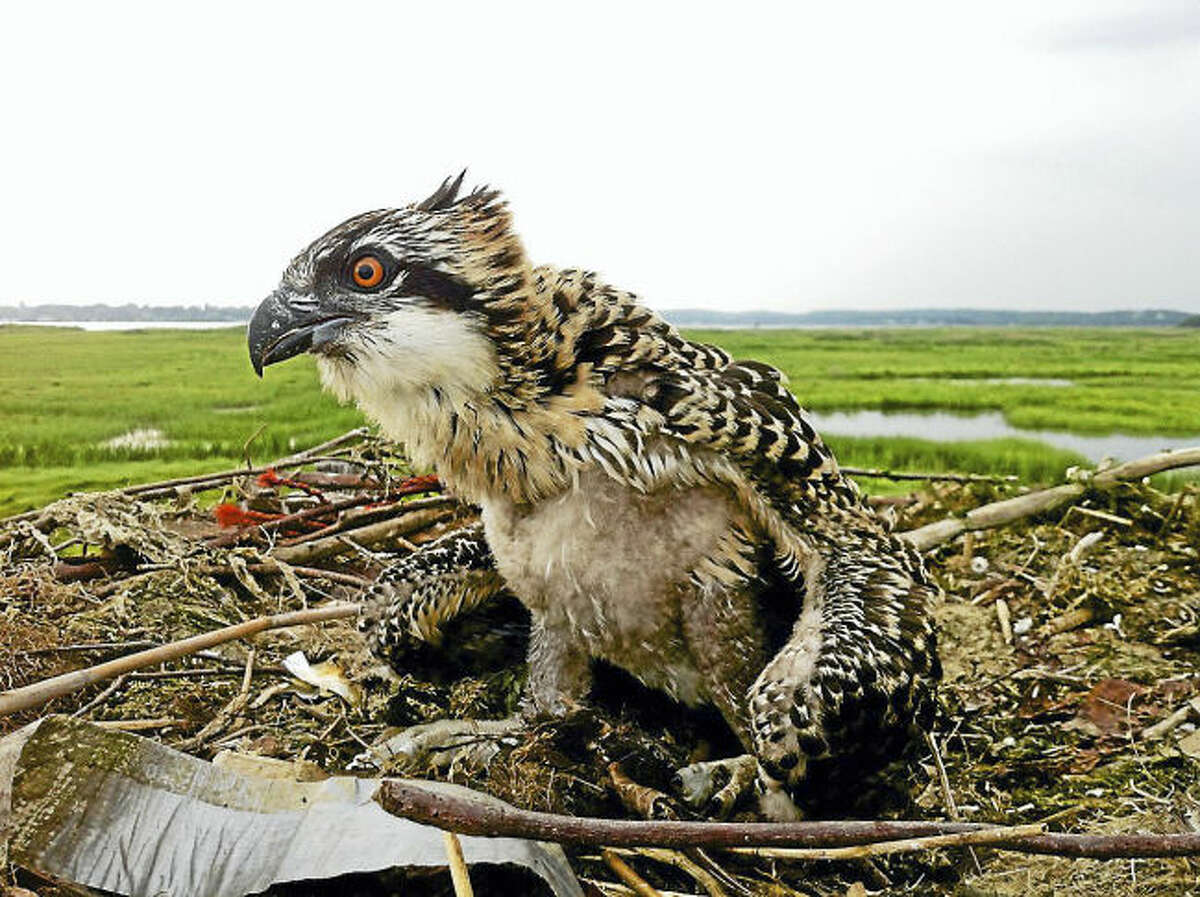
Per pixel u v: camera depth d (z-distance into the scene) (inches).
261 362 14.5
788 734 13.2
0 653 17.2
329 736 16.8
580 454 14.0
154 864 11.6
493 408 14.0
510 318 13.8
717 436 13.9
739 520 14.5
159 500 24.6
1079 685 20.1
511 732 15.1
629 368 14.1
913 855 14.3
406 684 17.6
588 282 14.6
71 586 20.0
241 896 11.5
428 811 10.1
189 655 16.8
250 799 12.3
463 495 15.1
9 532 21.2
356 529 23.5
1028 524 26.6
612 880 13.3
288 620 16.3
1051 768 17.4
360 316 14.1
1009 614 23.1
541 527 14.6
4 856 11.8
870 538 15.3
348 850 11.6
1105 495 26.6
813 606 14.4
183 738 16.4
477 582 16.7
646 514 14.2
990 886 13.6
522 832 10.3
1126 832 14.7
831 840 10.9
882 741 13.6
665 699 15.9
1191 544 25.3
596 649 15.2
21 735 12.6
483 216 14.0
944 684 20.4
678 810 13.5
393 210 14.6
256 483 24.5
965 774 17.2
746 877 13.6
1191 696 19.6
